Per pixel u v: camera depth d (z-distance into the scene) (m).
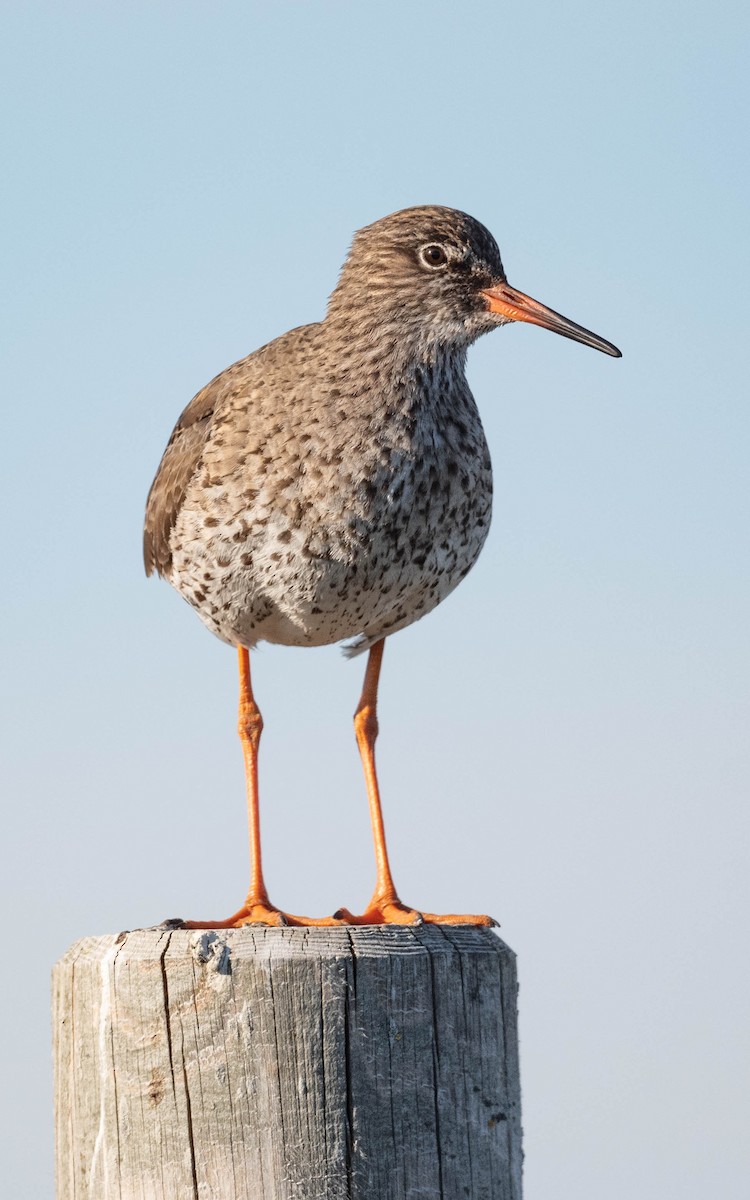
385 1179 9.83
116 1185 10.11
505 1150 10.27
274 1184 9.71
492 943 10.58
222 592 15.19
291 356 15.20
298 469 14.46
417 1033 10.02
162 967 10.08
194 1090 9.91
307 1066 9.81
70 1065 10.63
